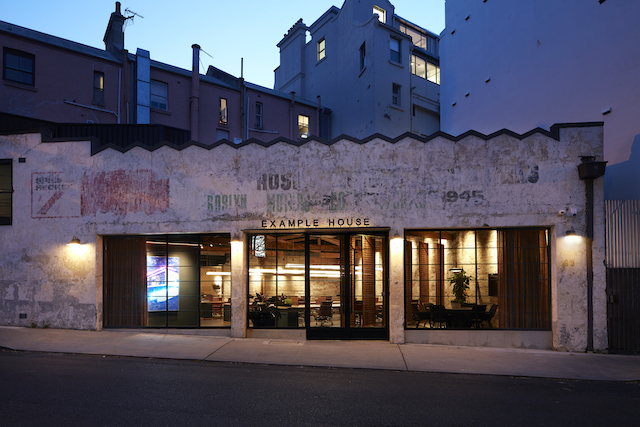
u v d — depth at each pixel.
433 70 28.72
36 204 11.77
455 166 10.51
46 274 11.59
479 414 5.86
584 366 8.69
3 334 10.62
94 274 11.38
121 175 11.48
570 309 9.99
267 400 6.22
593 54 12.42
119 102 20.52
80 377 7.20
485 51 16.53
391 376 7.80
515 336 10.39
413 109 26.52
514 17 15.24
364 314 10.99
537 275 10.52
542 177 10.23
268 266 11.31
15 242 11.81
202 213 11.16
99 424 5.16
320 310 11.09
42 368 7.76
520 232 10.63
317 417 5.58
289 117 26.42
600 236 9.96
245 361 8.64
